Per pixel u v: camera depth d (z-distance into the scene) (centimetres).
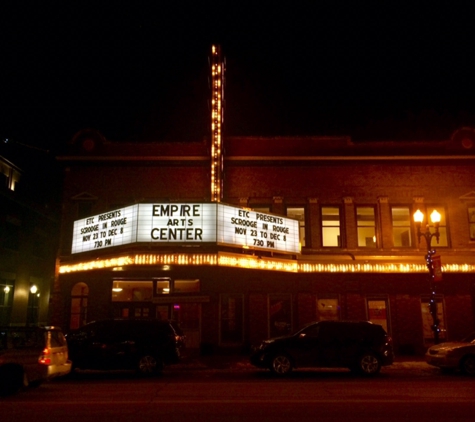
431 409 959
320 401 1059
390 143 2436
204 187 2348
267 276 2314
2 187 2939
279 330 2269
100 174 2367
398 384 1359
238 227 1917
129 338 1602
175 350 1611
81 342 1582
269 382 1417
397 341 2256
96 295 2262
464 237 2338
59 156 2359
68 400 1091
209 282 2289
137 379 1523
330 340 1584
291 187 2381
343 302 2297
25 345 1245
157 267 1984
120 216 1914
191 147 2373
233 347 2231
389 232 2339
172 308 2283
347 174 2405
